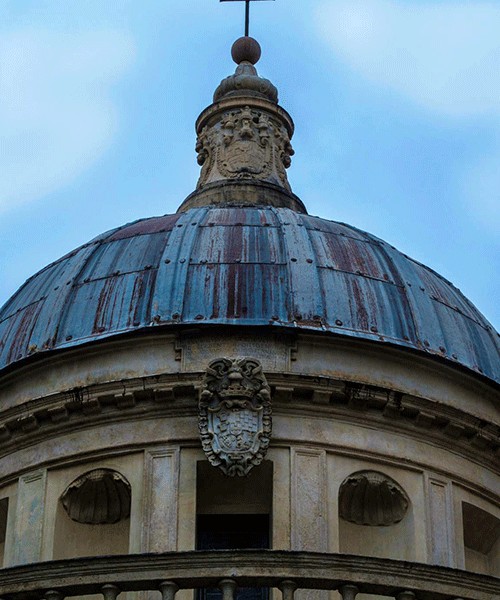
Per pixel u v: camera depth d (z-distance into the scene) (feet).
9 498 126.52
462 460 128.06
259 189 148.46
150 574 104.94
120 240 136.05
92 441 124.47
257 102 154.30
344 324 127.75
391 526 124.77
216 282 128.77
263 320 126.41
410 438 126.11
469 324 135.44
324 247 133.28
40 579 106.01
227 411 121.08
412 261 138.41
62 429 125.80
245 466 119.85
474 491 127.95
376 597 119.24
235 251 131.23
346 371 126.21
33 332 131.23
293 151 155.94
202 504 123.75
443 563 123.03
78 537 124.67
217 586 104.99
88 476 123.75
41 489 124.77
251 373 121.60
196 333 125.49
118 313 128.57
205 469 122.42
